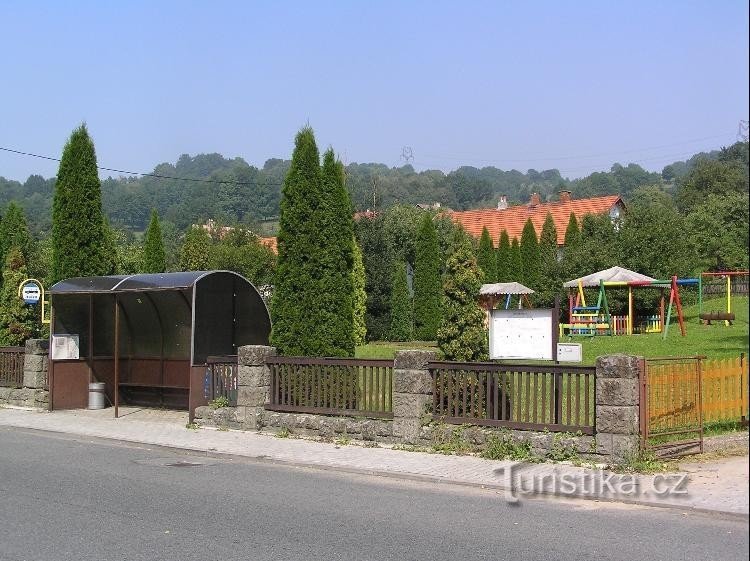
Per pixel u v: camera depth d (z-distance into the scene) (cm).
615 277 3250
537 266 4291
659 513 923
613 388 1146
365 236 3822
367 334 3784
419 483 1122
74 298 1997
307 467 1258
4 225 2942
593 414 1199
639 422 1147
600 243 3950
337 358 1488
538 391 1248
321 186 1680
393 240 4812
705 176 7150
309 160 1677
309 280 1652
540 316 1361
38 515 904
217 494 1038
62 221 2186
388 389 1422
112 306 2022
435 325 3688
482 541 798
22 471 1202
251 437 1520
